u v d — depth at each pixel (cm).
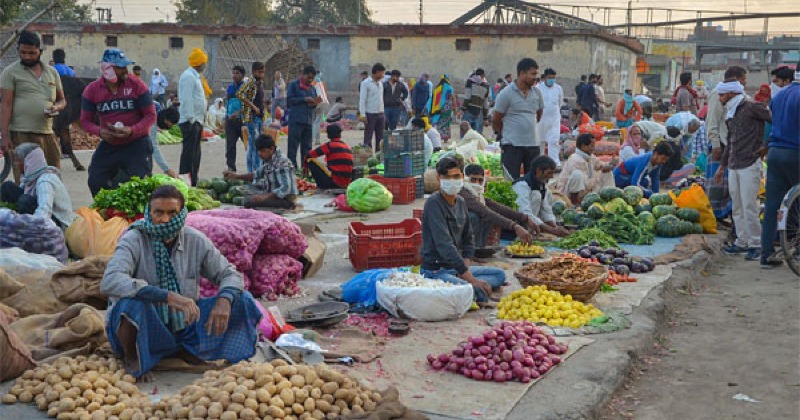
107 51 934
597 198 1109
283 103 2711
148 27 3541
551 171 938
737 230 1021
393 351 589
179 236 536
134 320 511
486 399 498
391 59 3472
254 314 545
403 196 1291
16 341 514
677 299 793
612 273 816
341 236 1026
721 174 1089
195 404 446
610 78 3603
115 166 970
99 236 796
